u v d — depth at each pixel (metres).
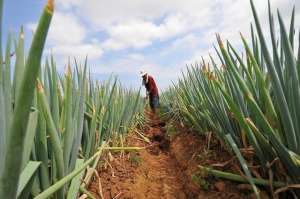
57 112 1.53
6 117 0.94
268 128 1.58
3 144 0.82
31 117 1.13
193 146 3.59
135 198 2.38
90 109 2.65
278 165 1.74
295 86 1.52
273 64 1.53
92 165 2.34
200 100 3.23
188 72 3.94
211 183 2.34
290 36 1.68
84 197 1.85
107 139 3.06
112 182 2.51
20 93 0.63
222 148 2.85
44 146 1.35
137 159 3.31
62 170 1.37
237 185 2.13
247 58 2.16
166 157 4.23
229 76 2.17
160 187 2.92
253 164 2.04
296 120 1.55
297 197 1.68
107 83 3.47
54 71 1.56
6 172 0.71
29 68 0.61
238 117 1.76
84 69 1.88
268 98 1.70
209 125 3.12
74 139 1.65
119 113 3.65
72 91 1.74
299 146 1.55
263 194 1.82
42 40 0.60
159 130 6.55
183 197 2.54
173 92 7.72
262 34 1.52
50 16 0.58
